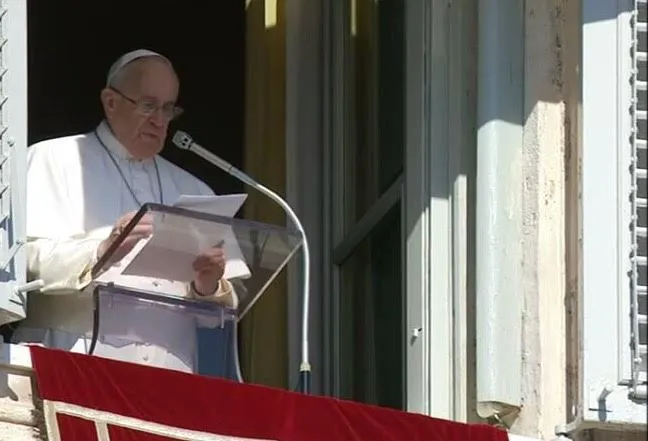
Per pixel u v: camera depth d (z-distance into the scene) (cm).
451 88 2958
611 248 2744
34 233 2817
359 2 3409
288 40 3544
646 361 2681
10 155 2578
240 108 3947
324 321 3381
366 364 3250
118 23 4003
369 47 3344
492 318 2823
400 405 3081
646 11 2800
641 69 2788
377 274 3225
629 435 2739
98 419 2491
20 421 2509
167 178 2986
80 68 3984
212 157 2722
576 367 2777
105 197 2905
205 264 2634
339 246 3378
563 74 2889
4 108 2588
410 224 2952
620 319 2720
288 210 2698
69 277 2702
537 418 2780
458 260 2895
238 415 2538
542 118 2877
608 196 2759
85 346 2747
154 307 2638
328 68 3488
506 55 2908
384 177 3234
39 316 2769
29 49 3966
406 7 3045
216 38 3997
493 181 2869
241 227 2606
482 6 2922
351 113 3419
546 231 2844
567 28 2895
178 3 4009
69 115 3966
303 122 3497
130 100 2944
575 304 2798
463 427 2598
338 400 2573
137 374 2517
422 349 2892
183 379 2531
